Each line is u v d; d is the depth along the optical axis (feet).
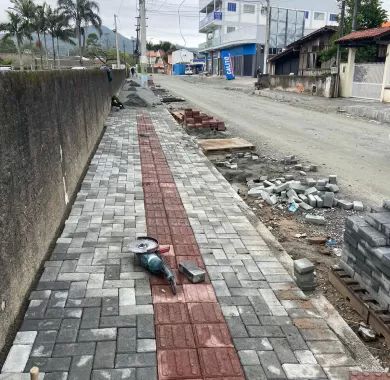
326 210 22.35
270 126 50.55
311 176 28.68
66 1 178.29
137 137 40.09
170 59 315.78
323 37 105.40
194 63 260.21
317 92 88.07
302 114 62.69
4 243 10.89
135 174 26.58
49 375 9.62
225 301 12.69
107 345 10.64
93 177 25.58
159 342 10.80
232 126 50.57
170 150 34.58
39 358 10.14
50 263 14.65
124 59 236.43
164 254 15.57
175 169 28.27
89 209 20.01
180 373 9.81
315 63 109.29
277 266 14.98
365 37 71.61
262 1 172.04
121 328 11.29
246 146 36.42
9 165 11.60
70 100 22.61
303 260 13.94
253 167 31.32
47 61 186.80
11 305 11.24
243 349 10.67
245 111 66.54
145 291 13.07
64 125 20.34
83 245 16.12
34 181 14.11
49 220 16.08
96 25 185.98
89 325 11.37
